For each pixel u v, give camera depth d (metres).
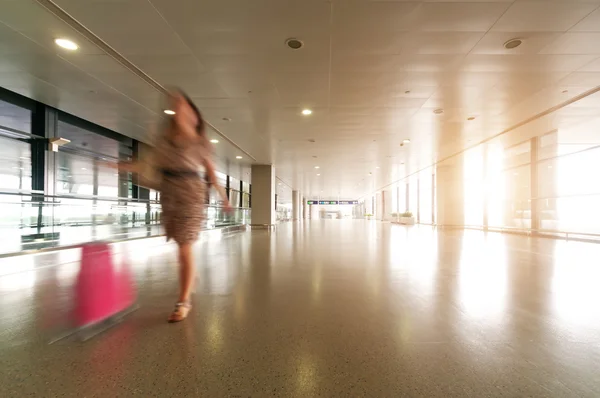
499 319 2.55
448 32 4.30
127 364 1.79
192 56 4.94
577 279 4.08
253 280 4.03
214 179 2.88
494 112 7.66
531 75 5.60
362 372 1.71
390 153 13.18
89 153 9.54
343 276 4.28
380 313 2.71
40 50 4.72
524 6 3.75
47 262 5.36
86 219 7.55
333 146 11.73
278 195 41.97
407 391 1.53
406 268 4.91
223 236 12.22
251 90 6.27
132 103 6.94
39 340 2.14
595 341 2.12
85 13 3.87
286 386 1.57
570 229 11.23
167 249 8.02
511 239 10.76
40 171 7.25
